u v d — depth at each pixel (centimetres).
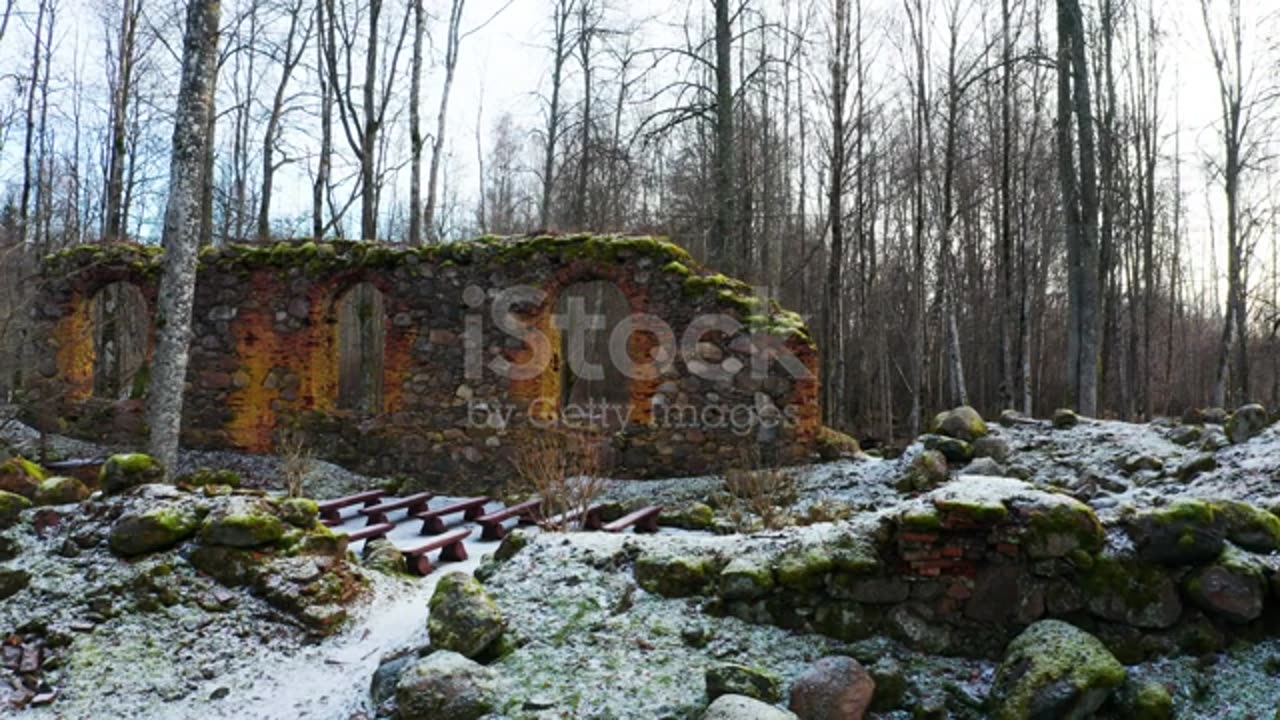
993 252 2311
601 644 445
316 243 1178
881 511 500
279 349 1171
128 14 1648
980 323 2309
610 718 384
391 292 1128
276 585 530
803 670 423
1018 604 437
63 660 466
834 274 1492
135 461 621
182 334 834
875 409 2378
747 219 1537
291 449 1130
